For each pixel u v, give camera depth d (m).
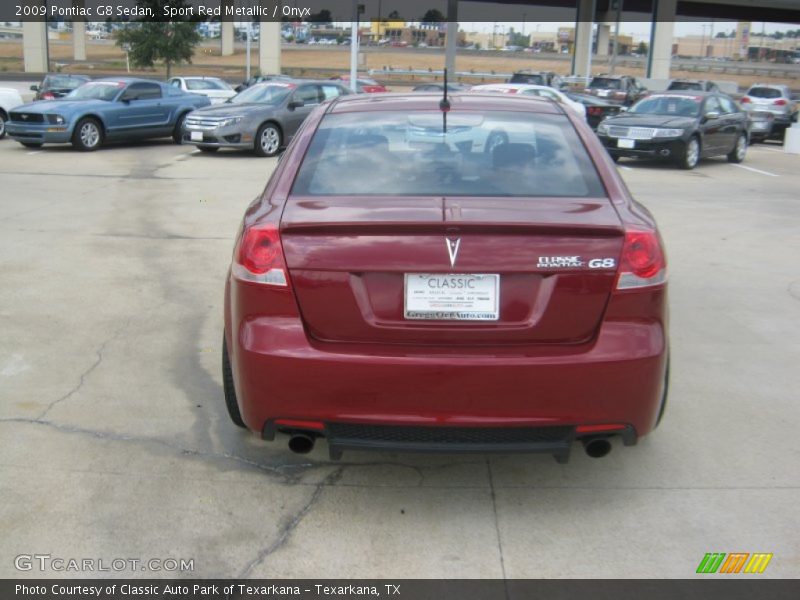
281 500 3.58
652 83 48.38
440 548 3.24
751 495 3.67
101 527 3.34
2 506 3.46
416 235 3.16
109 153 17.14
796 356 5.48
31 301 6.34
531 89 21.62
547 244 3.17
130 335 5.64
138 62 42.38
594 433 3.26
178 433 4.19
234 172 14.44
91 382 4.82
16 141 18.67
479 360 3.12
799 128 21.89
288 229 3.21
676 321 6.21
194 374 4.98
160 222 9.56
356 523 3.41
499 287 3.17
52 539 3.25
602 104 23.83
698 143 16.69
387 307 3.19
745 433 4.30
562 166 3.80
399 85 52.56
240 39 97.56
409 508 3.53
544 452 3.23
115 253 7.92
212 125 16.72
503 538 3.32
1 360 5.13
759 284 7.32
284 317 3.24
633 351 3.18
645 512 3.52
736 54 155.88
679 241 9.11
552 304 3.18
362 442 3.25
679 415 4.51
